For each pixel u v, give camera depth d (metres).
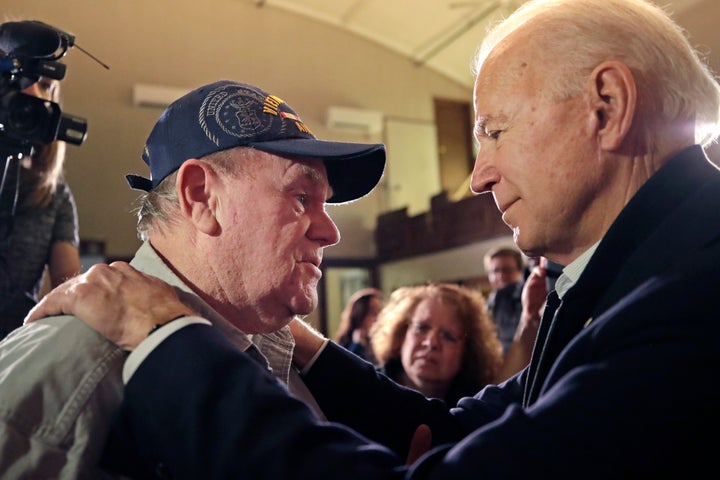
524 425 0.59
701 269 0.62
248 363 0.68
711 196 0.70
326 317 8.56
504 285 3.27
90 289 0.73
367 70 9.20
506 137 0.79
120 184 7.49
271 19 8.67
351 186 1.01
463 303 1.93
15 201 1.30
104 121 7.54
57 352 0.70
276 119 0.86
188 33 8.11
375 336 2.12
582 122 0.76
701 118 0.82
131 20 7.83
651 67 0.77
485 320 1.95
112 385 0.70
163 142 0.88
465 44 9.08
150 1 7.95
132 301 0.73
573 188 0.77
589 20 0.78
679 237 0.69
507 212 0.82
